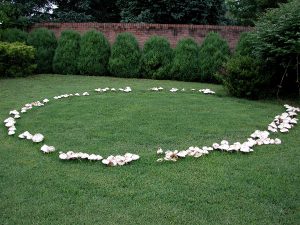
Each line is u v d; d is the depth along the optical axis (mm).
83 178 3531
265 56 7504
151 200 3125
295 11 6965
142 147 4500
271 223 2785
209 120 5746
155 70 10539
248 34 9070
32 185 3389
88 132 5102
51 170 3721
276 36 7000
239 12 14734
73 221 2809
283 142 4676
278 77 7969
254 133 4945
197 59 10289
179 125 5445
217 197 3170
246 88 7508
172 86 9031
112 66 10844
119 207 3010
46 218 2848
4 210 2949
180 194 3221
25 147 4430
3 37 11398
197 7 13617
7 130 5105
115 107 6512
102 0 16484
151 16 13828
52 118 5832
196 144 4633
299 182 3463
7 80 9727
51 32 11703
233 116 6020
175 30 11383
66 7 16672
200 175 3605
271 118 5945
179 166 3826
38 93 7914
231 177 3561
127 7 14695
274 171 3705
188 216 2879
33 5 15867
